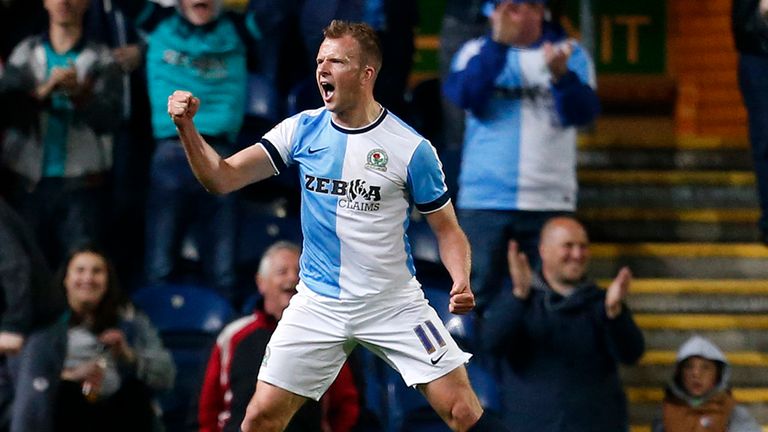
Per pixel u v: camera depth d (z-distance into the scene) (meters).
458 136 38.56
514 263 32.06
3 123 36.31
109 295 31.88
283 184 40.28
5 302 30.91
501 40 35.09
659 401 37.97
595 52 51.44
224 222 37.16
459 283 23.06
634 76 51.47
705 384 33.47
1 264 30.59
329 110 22.95
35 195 36.38
